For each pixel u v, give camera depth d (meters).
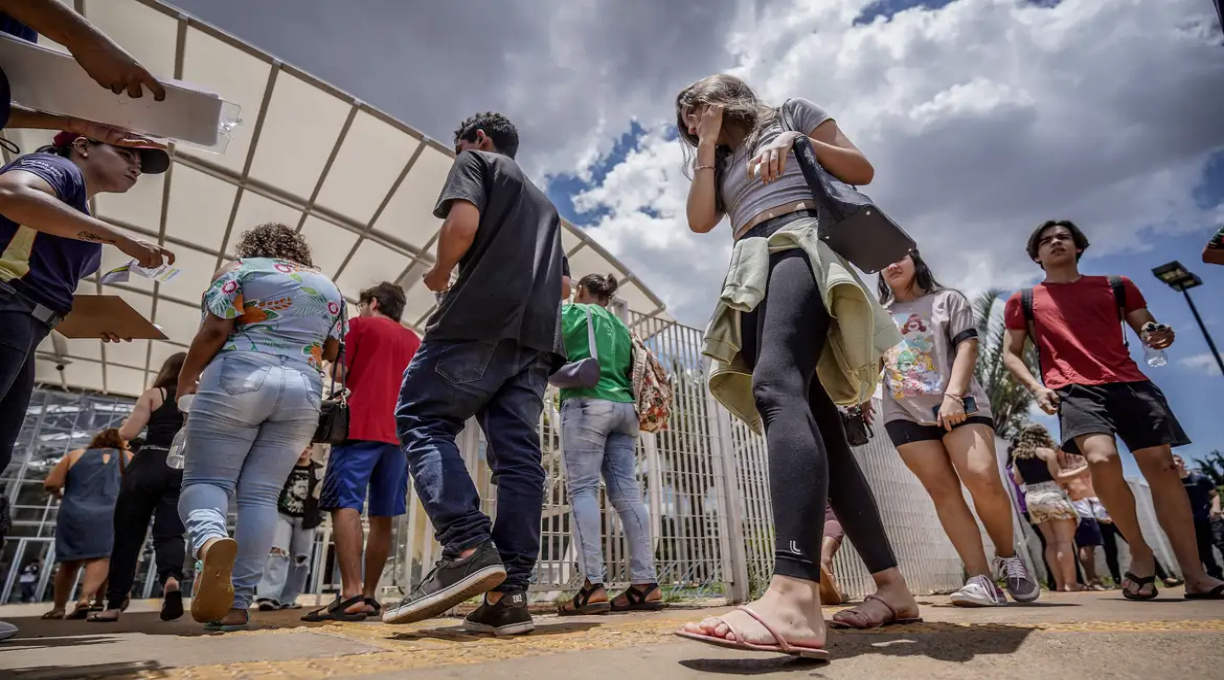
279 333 2.38
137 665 1.16
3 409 1.76
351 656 1.27
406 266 8.40
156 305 8.66
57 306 1.70
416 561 4.21
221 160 6.58
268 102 6.03
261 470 2.34
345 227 7.65
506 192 2.03
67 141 1.93
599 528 3.12
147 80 1.40
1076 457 6.97
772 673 1.03
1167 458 2.90
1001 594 3.06
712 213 1.84
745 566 4.39
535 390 2.00
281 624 2.45
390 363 3.12
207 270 8.15
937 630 1.55
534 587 3.54
